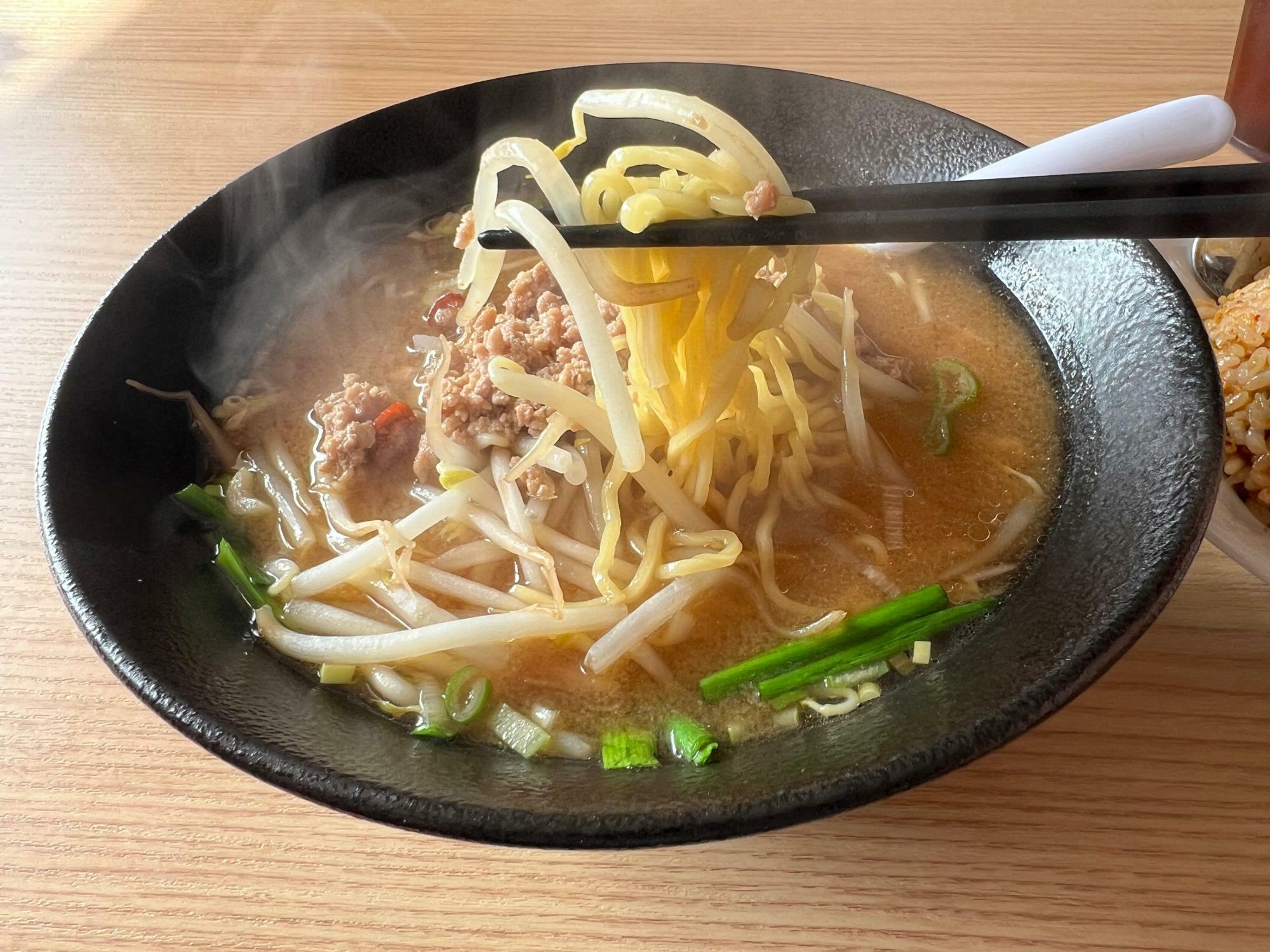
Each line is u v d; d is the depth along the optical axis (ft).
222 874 0.53
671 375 0.65
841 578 0.64
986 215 0.55
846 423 0.71
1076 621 0.50
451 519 0.69
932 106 0.79
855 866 0.52
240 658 0.57
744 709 0.57
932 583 0.63
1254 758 0.55
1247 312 0.69
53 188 1.00
